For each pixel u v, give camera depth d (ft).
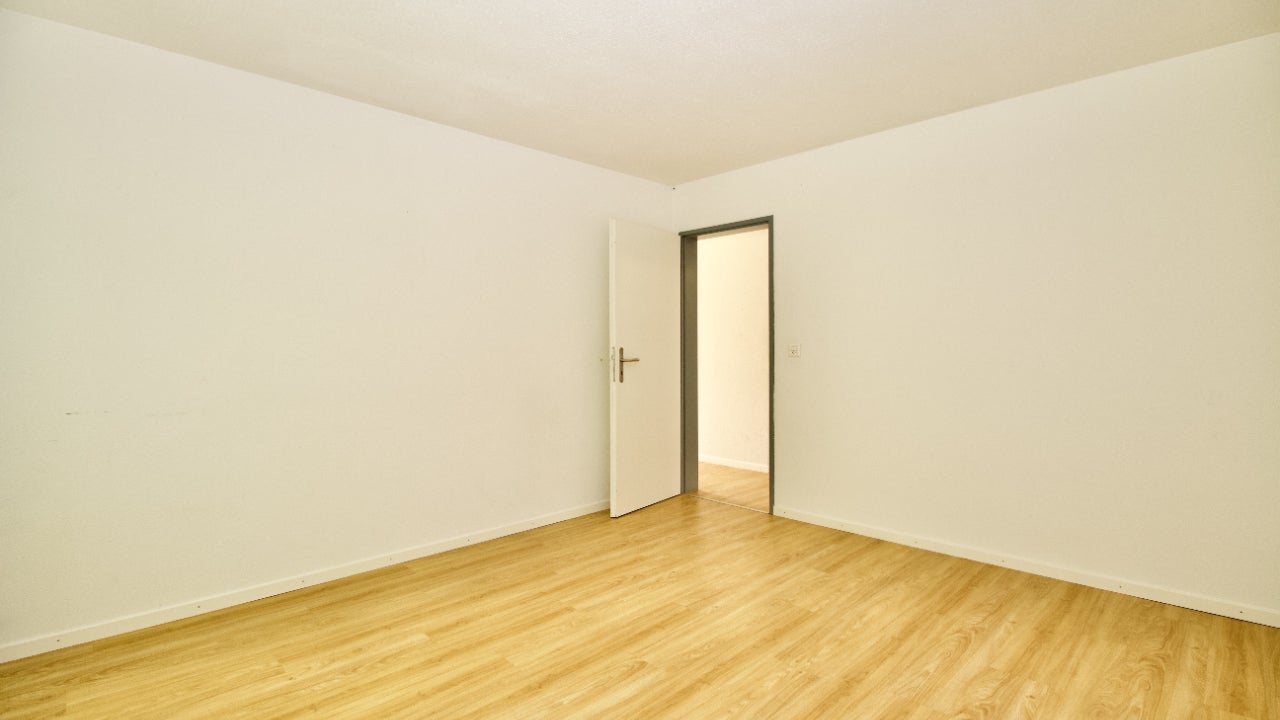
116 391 8.08
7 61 7.34
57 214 7.66
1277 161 8.04
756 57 8.63
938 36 8.06
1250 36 8.12
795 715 6.23
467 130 11.62
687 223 15.61
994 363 10.46
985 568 10.33
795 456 13.35
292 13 7.43
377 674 7.05
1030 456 10.11
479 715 6.25
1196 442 8.65
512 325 12.38
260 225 9.21
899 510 11.72
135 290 8.20
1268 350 8.14
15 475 7.43
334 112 9.94
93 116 7.88
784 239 13.46
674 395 15.35
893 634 7.97
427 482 11.11
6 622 7.38
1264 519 8.19
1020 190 10.13
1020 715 6.22
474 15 7.48
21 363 7.47
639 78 9.33
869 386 12.09
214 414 8.85
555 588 9.56
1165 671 7.02
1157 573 8.96
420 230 10.98
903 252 11.54
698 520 13.35
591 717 6.20
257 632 8.11
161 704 6.45
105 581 8.01
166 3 7.20
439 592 9.42
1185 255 8.70
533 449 12.78
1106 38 8.14
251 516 9.18
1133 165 9.08
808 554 11.08
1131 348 9.14
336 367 10.00
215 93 8.79
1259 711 6.24
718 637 7.91
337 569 10.00
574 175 13.53
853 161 12.23
